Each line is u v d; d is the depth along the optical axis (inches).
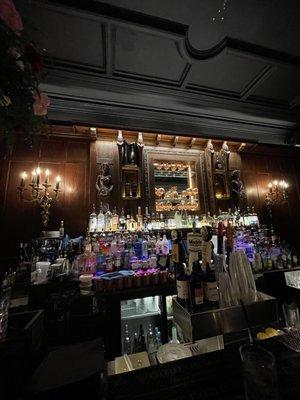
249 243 128.9
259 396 23.8
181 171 146.8
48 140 127.4
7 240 110.1
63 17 85.8
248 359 26.2
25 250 105.9
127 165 133.3
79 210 123.1
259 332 42.9
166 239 119.0
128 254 108.6
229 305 40.1
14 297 79.7
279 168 172.6
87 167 130.3
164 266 104.3
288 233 160.9
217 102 137.2
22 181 109.0
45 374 26.9
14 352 27.5
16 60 31.9
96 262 103.8
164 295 93.9
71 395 25.3
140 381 28.9
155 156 140.6
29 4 80.4
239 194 150.9
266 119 155.5
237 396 25.9
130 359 39.8
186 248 47.9
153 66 110.3
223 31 94.7
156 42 97.7
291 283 90.3
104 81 115.5
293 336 36.4
